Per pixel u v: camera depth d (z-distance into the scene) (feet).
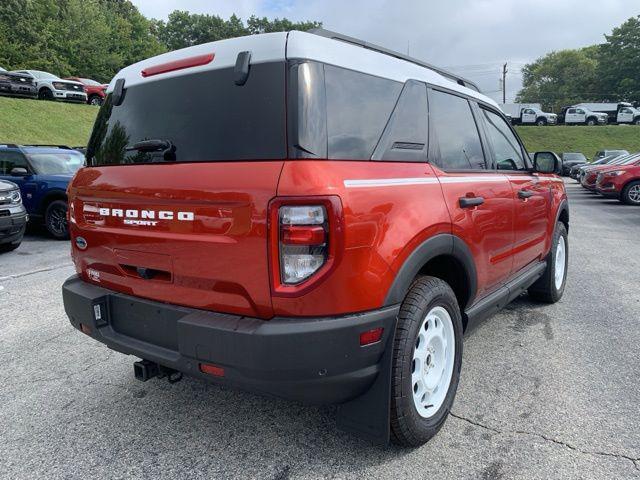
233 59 7.36
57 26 157.17
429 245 7.91
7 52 139.54
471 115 11.01
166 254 7.64
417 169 8.36
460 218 8.89
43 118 81.41
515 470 7.64
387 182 7.43
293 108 6.69
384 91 8.18
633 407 9.48
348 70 7.59
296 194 6.34
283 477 7.58
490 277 10.58
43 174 30.48
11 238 25.07
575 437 8.50
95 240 8.89
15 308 16.10
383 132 7.88
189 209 7.23
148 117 8.28
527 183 12.63
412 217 7.59
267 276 6.60
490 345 12.69
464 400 9.85
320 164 6.63
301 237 6.35
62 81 89.20
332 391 6.89
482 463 7.83
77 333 13.85
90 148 9.50
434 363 8.69
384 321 7.04
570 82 291.38
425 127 8.96
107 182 8.48
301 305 6.53
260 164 6.73
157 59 8.57
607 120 161.48
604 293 17.48
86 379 11.05
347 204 6.56
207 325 6.91
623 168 51.42
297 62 6.88
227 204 6.81
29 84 84.64
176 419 9.35
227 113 7.27
